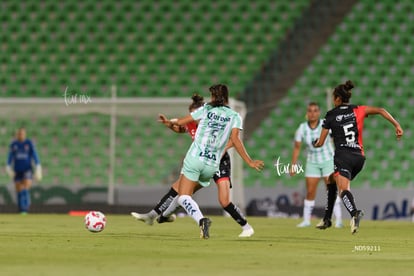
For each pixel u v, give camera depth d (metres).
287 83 94.00
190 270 23.98
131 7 100.94
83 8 101.31
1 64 98.31
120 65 97.38
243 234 39.97
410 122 89.44
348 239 41.00
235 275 22.64
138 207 81.44
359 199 77.19
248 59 96.62
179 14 100.19
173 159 88.88
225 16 99.62
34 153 77.31
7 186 81.75
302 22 98.25
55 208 82.06
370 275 22.91
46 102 85.25
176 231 46.28
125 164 89.12
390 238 42.31
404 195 76.38
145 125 89.88
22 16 101.69
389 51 94.62
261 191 78.69
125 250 31.38
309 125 55.59
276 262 26.83
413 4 97.50
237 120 36.47
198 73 96.19
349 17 97.44
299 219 70.12
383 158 86.94
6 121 90.88
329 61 94.62
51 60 98.25
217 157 36.75
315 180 55.97
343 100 42.69
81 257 28.20
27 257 28.11
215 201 78.38
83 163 89.88
